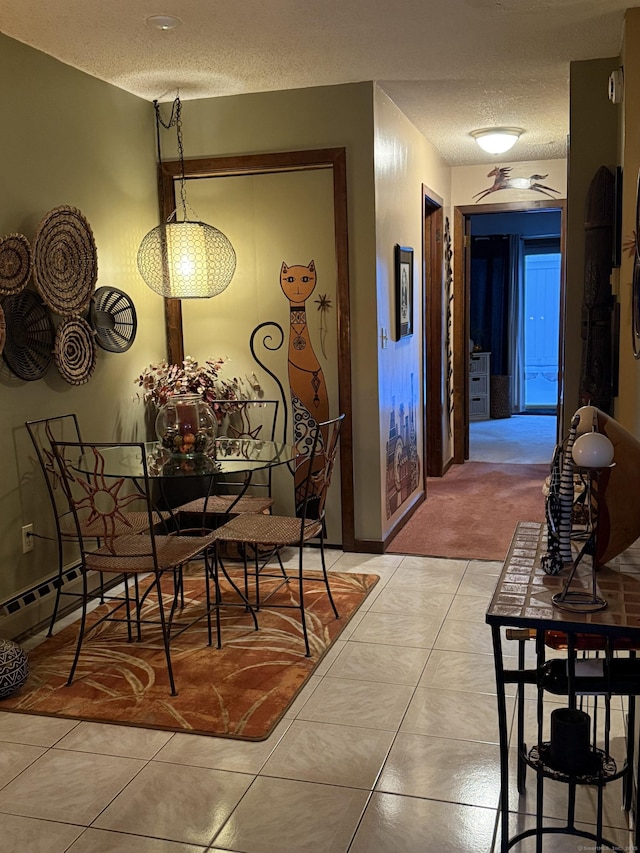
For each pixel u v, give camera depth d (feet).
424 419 19.56
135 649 11.08
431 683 9.90
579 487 9.00
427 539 16.19
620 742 8.29
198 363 15.81
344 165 14.30
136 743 8.64
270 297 15.28
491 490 20.52
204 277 14.49
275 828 7.15
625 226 11.37
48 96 12.13
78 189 12.91
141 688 9.88
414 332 18.24
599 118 13.09
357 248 14.51
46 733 8.91
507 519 17.58
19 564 11.65
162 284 14.44
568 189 13.39
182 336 15.79
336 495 15.38
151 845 6.96
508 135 17.89
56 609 11.57
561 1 10.44
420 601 12.72
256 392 15.62
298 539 10.91
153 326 15.33
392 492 16.28
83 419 13.05
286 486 15.51
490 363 35.01
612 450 6.06
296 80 13.83
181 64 12.73
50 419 12.03
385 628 11.66
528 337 36.83
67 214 12.22
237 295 15.44
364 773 7.98
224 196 15.24
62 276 12.13
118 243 14.10
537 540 7.79
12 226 11.38
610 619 5.80
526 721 8.91
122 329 13.98
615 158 13.14
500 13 10.79
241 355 15.58
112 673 10.34
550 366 36.70
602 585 6.50
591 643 6.84
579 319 13.52
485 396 34.50
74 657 10.57
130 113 14.40
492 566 14.39
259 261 15.23
